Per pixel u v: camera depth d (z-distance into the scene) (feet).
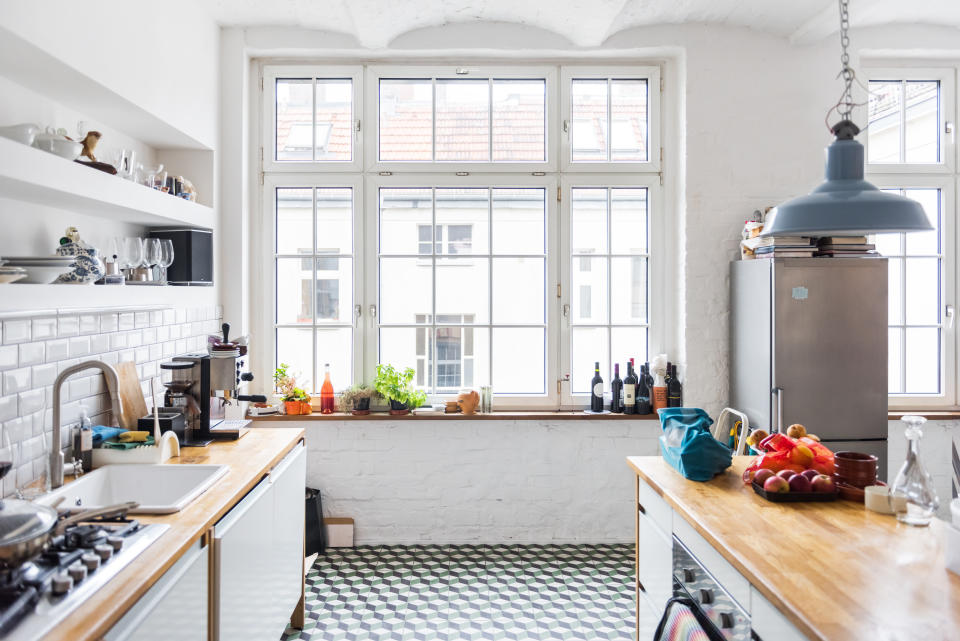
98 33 8.19
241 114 13.48
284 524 9.46
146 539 5.74
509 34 13.64
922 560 5.74
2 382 7.03
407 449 13.82
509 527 13.91
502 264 14.30
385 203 14.26
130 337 9.84
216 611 6.64
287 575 9.62
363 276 14.16
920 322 14.26
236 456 8.98
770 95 13.73
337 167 14.08
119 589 4.88
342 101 14.21
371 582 12.01
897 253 14.25
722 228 13.71
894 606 4.85
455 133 14.26
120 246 9.46
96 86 8.33
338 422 13.73
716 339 13.75
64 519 5.47
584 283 14.35
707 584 6.64
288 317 14.26
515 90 14.30
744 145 13.71
